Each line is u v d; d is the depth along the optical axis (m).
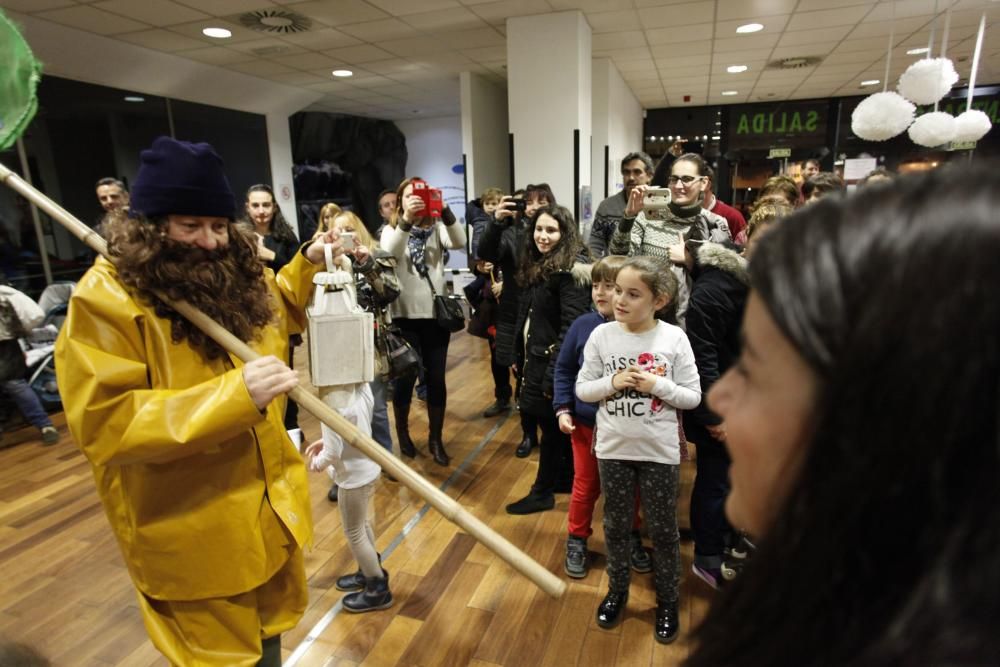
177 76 5.72
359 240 2.45
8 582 2.18
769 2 4.41
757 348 0.28
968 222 0.21
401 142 10.19
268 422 1.22
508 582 2.11
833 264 0.24
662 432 1.72
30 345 3.99
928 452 0.20
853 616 0.23
